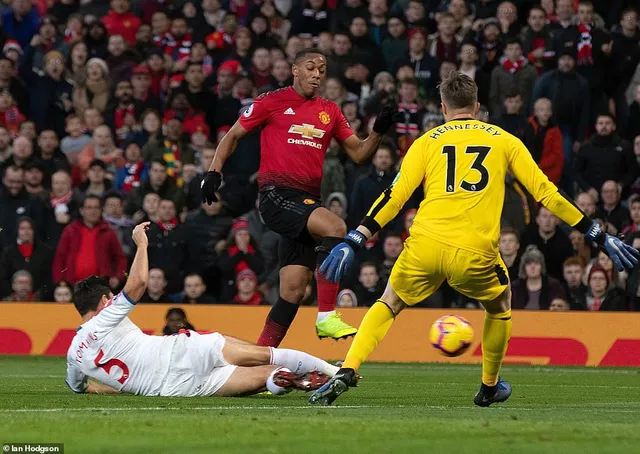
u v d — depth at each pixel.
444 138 14.27
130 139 36.50
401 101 35.88
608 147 34.59
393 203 14.07
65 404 14.83
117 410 13.61
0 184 35.28
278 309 18.95
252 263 32.00
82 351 16.17
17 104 38.03
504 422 12.06
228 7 42.69
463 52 37.00
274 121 18.64
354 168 34.31
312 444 10.02
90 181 35.03
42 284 32.06
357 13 39.94
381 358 30.27
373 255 31.44
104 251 31.48
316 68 18.64
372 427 11.30
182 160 35.75
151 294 31.17
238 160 34.62
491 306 14.70
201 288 31.27
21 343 30.50
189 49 40.78
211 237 33.28
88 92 38.44
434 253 13.98
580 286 30.84
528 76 36.38
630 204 32.25
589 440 10.55
